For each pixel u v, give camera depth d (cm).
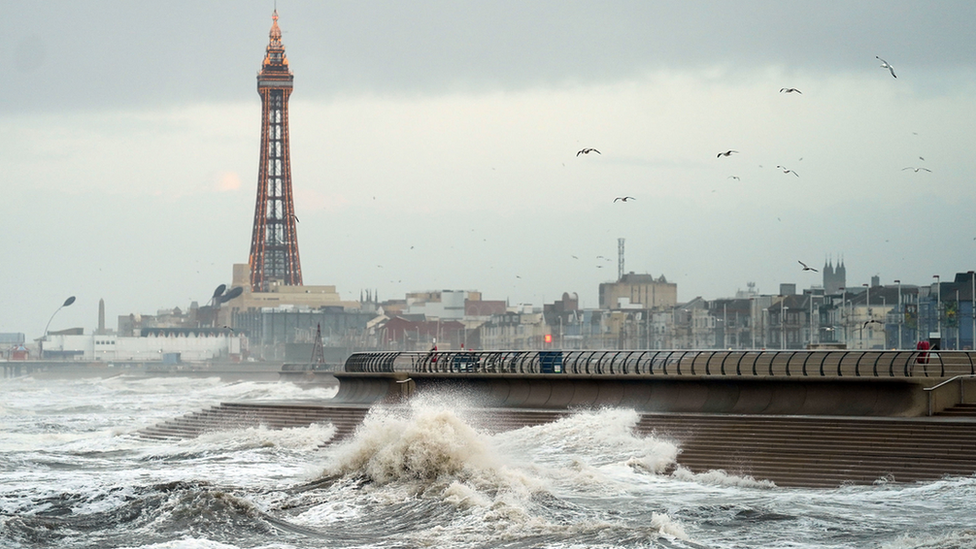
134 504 4244
